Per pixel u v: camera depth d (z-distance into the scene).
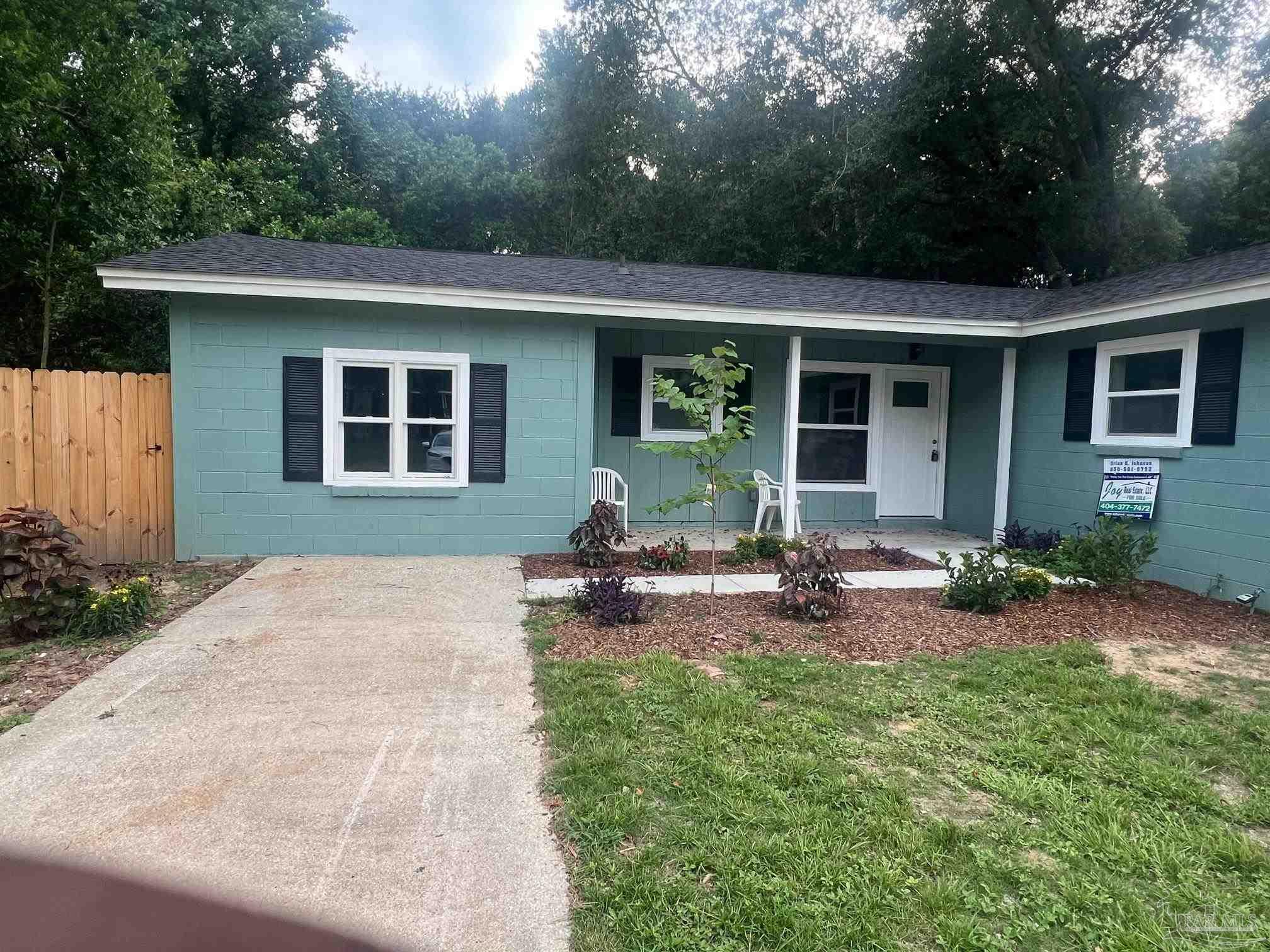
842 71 17.70
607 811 2.52
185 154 13.69
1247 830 2.54
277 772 2.83
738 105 18.17
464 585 5.94
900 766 2.92
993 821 2.53
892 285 9.92
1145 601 5.81
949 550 8.02
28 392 6.32
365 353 6.80
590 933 1.94
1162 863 2.29
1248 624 5.24
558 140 20.73
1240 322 5.89
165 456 6.67
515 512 7.23
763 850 2.30
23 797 2.60
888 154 15.78
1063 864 2.29
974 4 15.19
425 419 7.01
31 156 9.00
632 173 20.08
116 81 9.18
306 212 16.89
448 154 21.34
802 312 7.52
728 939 1.93
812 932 1.95
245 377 6.59
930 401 9.83
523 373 7.15
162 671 3.92
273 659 4.13
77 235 9.98
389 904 2.03
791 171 16.52
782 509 8.02
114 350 11.48
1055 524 7.89
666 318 7.21
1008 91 15.30
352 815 2.52
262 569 6.34
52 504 6.41
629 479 9.00
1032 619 5.18
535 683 3.83
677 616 5.07
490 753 3.02
